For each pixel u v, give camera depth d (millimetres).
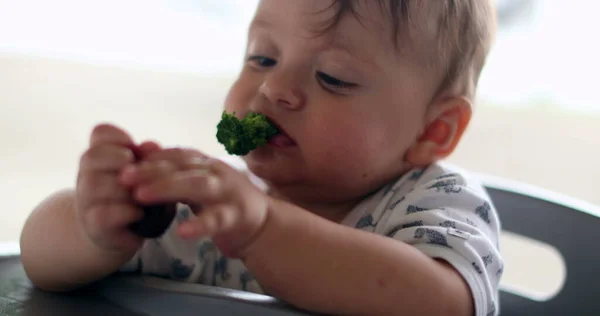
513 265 1377
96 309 529
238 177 452
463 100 765
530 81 1698
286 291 502
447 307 540
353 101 683
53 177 1236
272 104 684
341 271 505
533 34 1623
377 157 709
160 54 1591
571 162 1602
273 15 698
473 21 774
